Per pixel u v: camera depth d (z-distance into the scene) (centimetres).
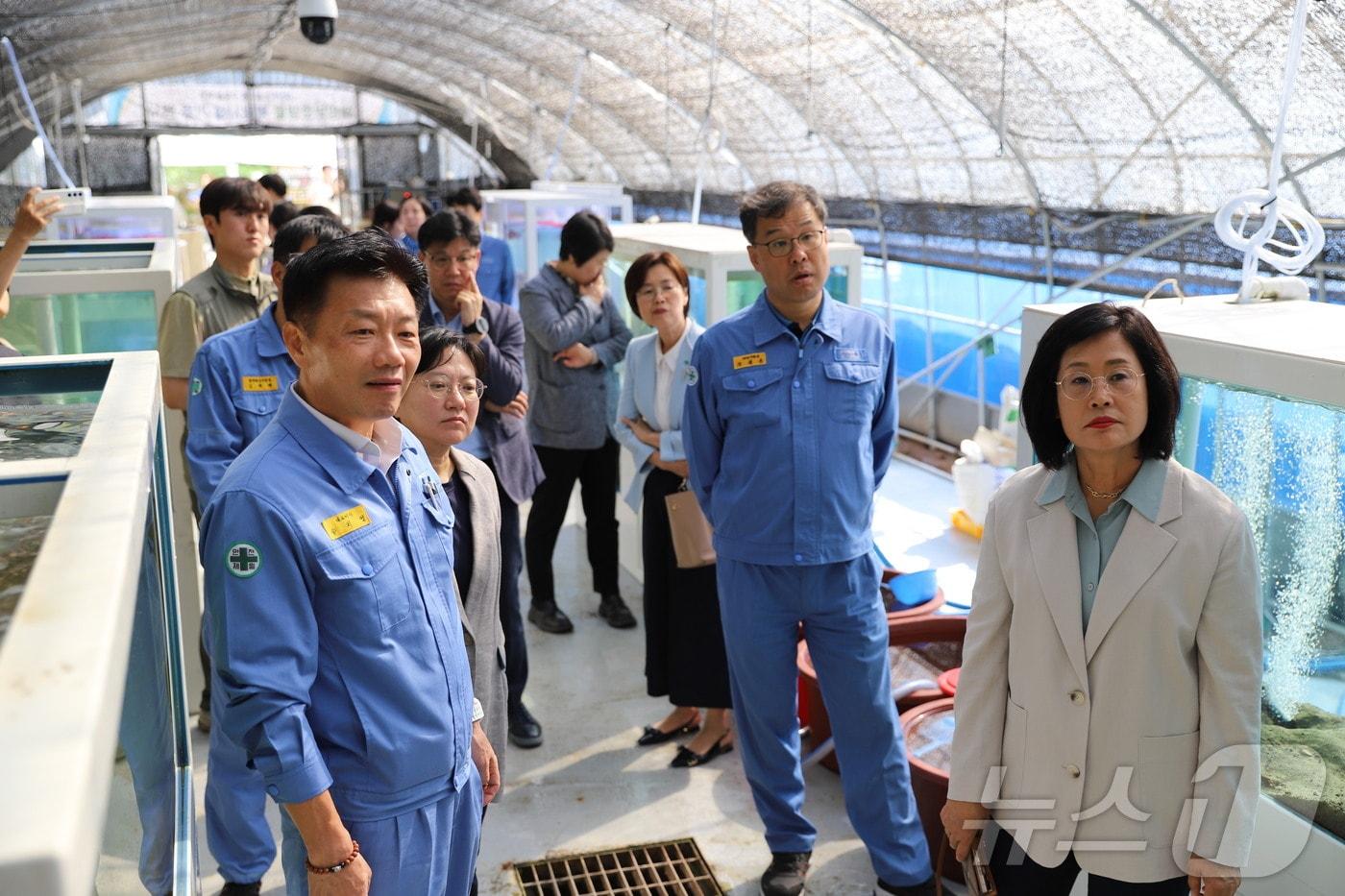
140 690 135
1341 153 411
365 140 2084
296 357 182
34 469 118
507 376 368
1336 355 216
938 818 311
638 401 385
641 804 353
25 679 72
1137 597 193
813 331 291
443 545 199
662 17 845
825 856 322
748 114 989
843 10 641
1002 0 541
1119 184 634
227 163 2058
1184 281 594
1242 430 239
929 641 402
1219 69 489
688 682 364
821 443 287
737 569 295
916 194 858
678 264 379
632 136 1319
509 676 387
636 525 539
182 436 377
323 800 172
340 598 176
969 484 591
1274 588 237
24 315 377
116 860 109
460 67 1514
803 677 381
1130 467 200
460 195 728
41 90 1375
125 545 93
